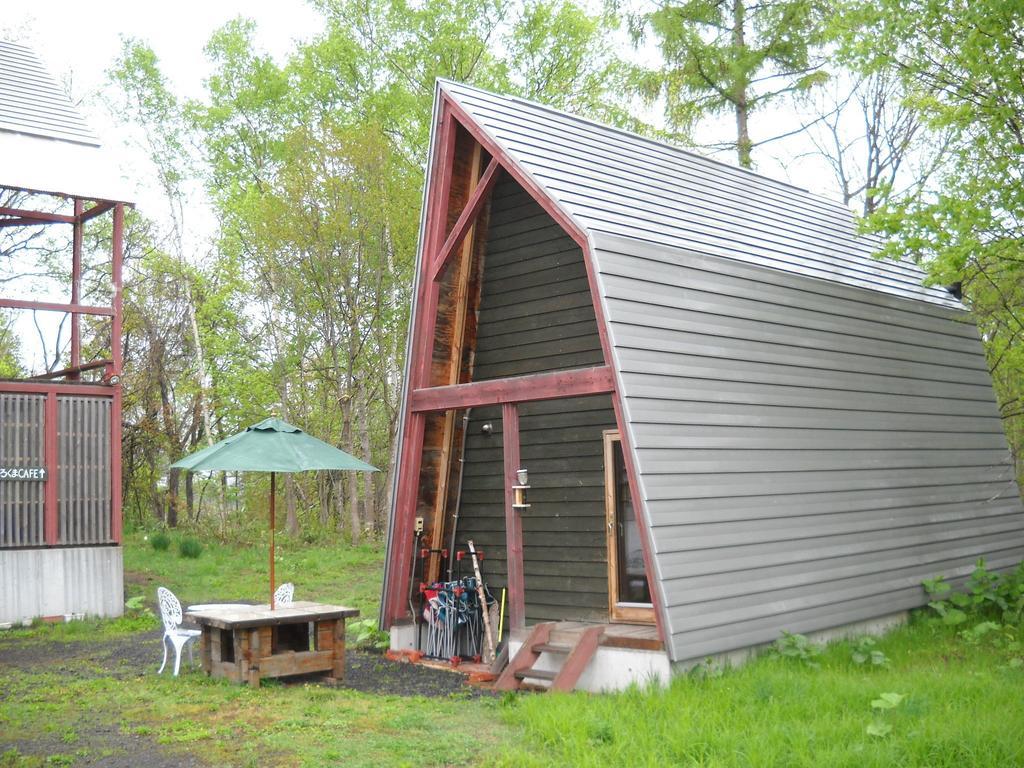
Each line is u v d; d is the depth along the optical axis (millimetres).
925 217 12281
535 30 28031
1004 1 11102
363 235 24703
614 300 8969
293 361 27656
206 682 9359
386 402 26828
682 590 8664
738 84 21219
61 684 9336
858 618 10750
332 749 6797
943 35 12102
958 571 12750
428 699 8758
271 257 25188
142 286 28484
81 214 15383
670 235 10258
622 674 8859
